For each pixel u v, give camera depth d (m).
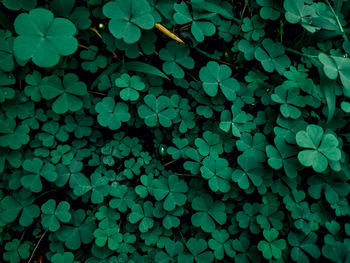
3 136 0.17
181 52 0.18
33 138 0.18
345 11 0.20
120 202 0.17
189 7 0.18
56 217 0.16
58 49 0.15
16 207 0.17
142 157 0.18
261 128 0.19
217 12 0.18
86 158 0.18
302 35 0.19
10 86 0.17
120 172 0.18
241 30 0.19
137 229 0.17
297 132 0.17
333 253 0.16
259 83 0.19
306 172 0.18
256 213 0.17
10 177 0.17
